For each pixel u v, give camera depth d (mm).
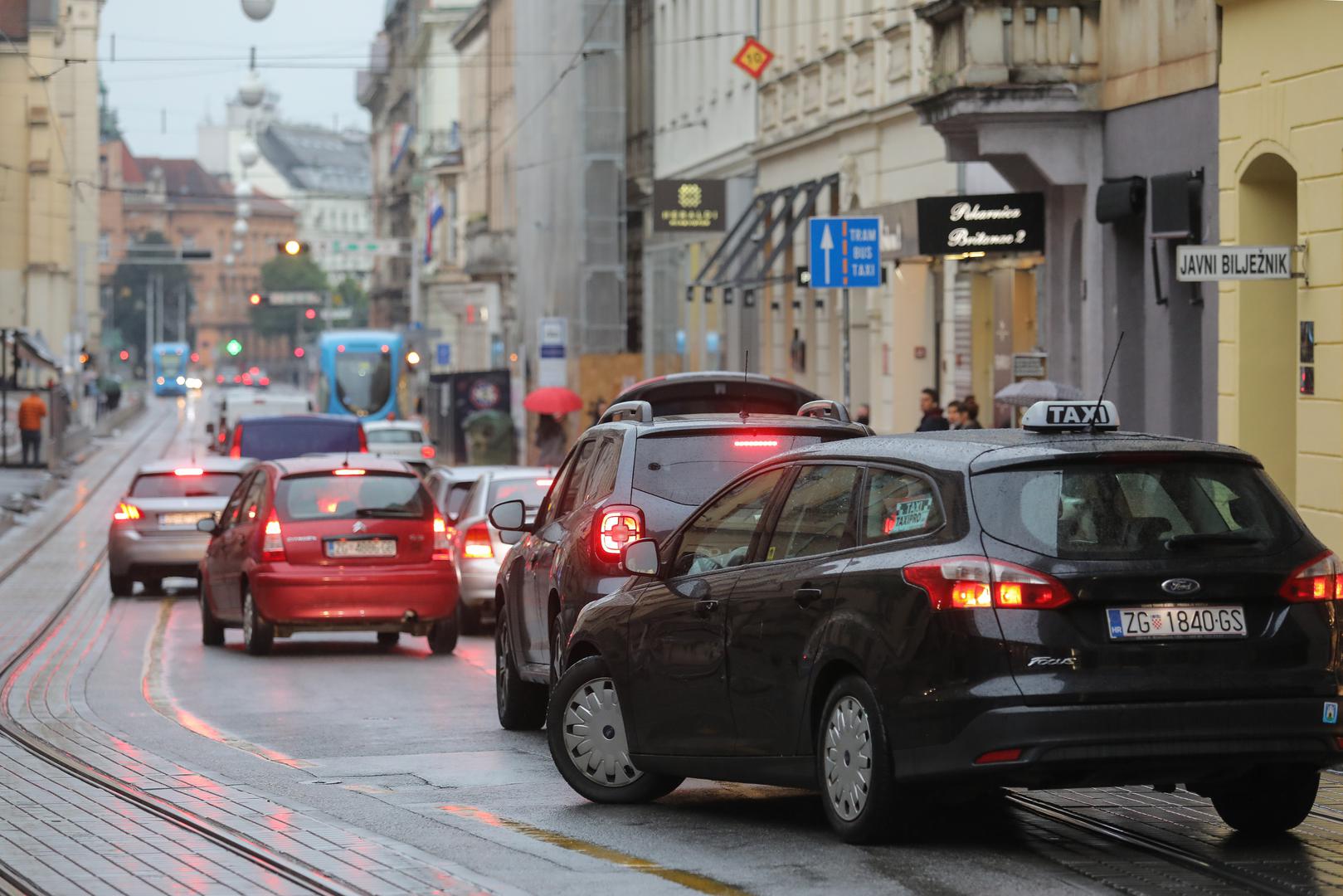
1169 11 71688
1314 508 59969
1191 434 71875
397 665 61281
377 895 24969
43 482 172250
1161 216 71688
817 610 28734
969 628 26312
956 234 84375
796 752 29328
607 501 40156
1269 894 24891
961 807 31891
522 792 34938
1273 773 28609
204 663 62281
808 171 128500
